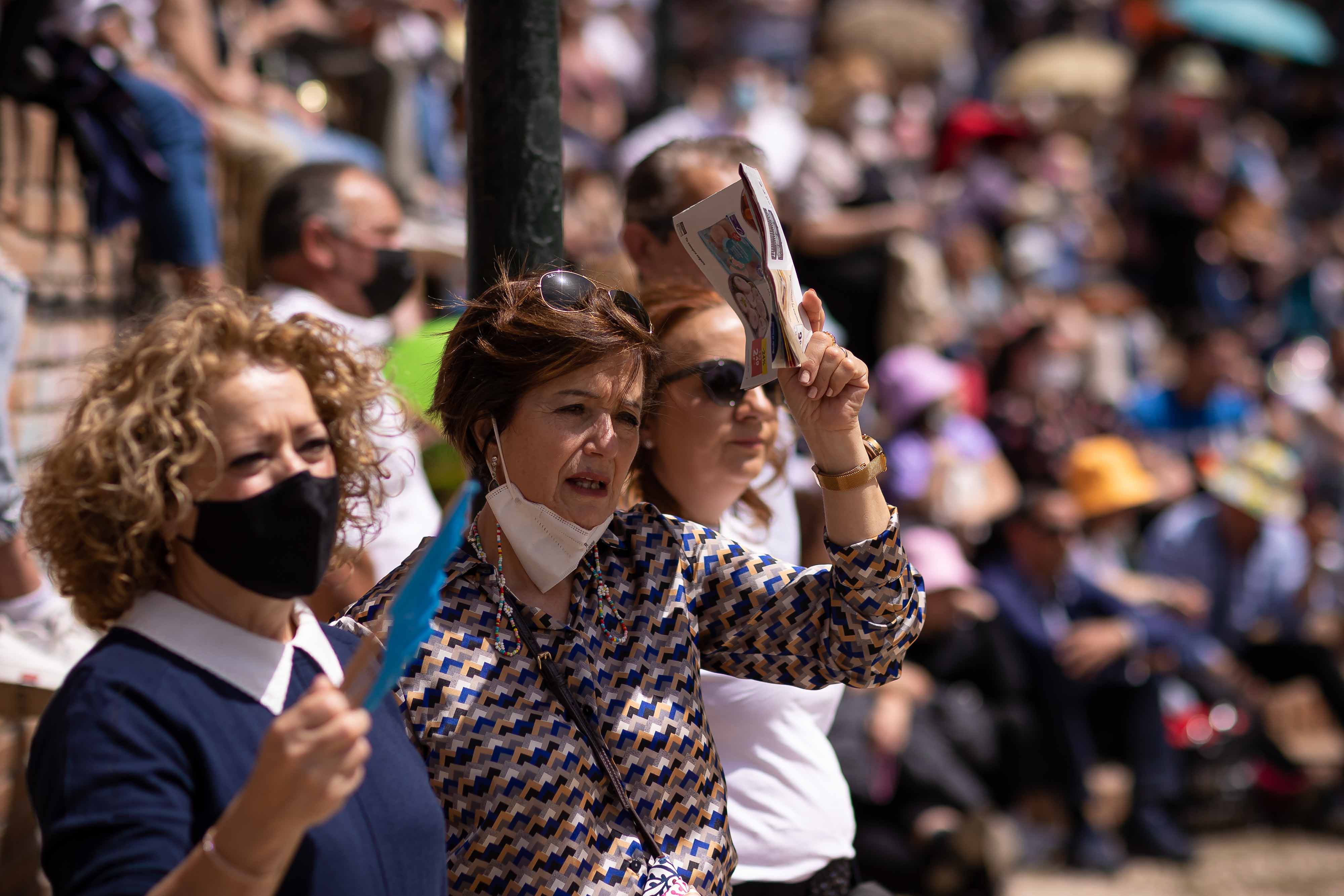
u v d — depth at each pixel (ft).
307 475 19.56
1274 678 86.43
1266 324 137.28
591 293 23.86
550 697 23.27
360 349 21.99
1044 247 118.01
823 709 31.58
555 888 22.47
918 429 82.07
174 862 18.03
